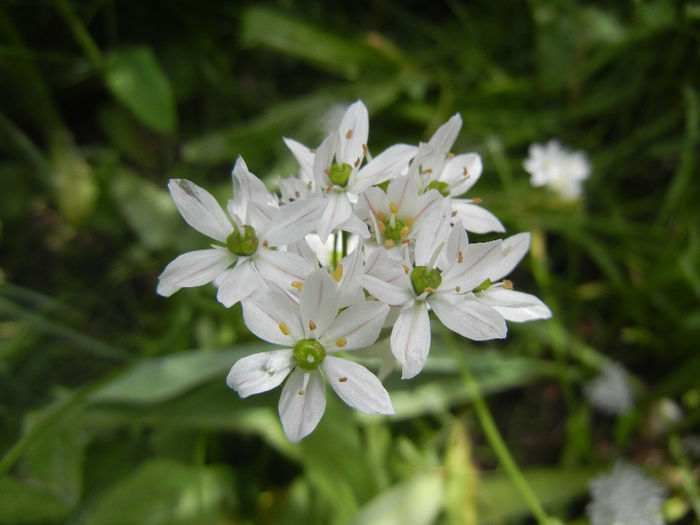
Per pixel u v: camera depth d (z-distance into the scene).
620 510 0.10
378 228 0.06
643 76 0.14
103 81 0.14
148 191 0.13
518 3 0.14
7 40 0.12
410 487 0.09
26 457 0.09
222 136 0.13
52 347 0.12
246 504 0.10
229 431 0.11
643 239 0.13
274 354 0.06
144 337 0.12
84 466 0.10
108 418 0.09
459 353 0.10
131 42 0.14
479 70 0.15
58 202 0.13
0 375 0.11
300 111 0.13
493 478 0.10
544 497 0.10
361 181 0.06
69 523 0.09
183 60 0.14
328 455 0.09
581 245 0.13
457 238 0.06
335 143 0.06
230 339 0.11
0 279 0.12
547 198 0.13
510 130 0.14
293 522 0.09
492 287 0.07
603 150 0.14
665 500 0.11
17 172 0.13
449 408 0.12
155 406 0.09
